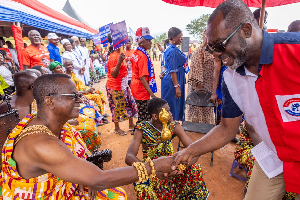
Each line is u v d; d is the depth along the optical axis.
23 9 5.82
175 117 3.94
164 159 1.60
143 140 2.08
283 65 1.08
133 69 3.77
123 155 3.40
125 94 4.03
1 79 2.03
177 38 3.60
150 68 3.62
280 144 1.29
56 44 6.04
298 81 1.05
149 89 3.61
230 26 1.08
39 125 1.28
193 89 3.98
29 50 4.88
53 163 1.17
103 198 1.64
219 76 3.35
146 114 3.93
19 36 5.46
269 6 2.86
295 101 1.11
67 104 1.36
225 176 2.78
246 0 2.93
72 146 1.58
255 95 1.27
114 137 4.11
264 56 1.09
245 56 1.14
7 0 5.12
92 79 9.92
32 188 1.29
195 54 3.63
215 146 1.65
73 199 1.54
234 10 1.07
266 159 1.55
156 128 2.02
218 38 1.12
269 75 1.13
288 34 1.12
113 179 1.31
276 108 1.18
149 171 1.49
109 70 3.94
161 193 1.88
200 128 3.45
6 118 1.74
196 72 3.67
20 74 2.10
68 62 4.09
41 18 7.14
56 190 1.38
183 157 1.60
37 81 1.32
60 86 1.32
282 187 1.52
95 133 2.92
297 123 1.17
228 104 1.54
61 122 1.42
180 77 3.88
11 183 1.28
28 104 2.21
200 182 1.95
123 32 3.41
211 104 3.38
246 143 2.38
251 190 1.66
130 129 4.37
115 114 4.11
